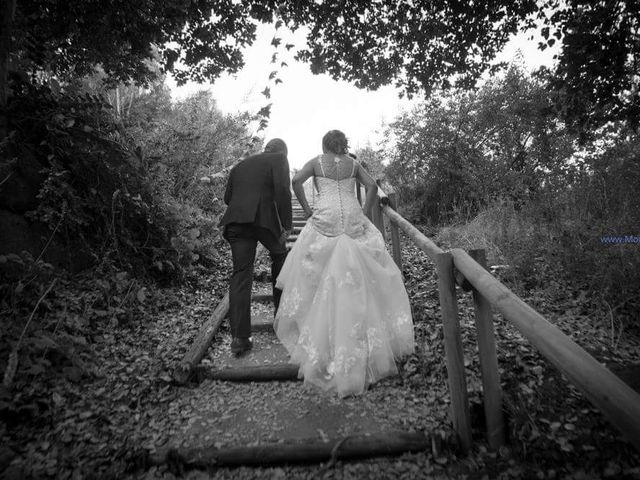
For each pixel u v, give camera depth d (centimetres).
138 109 586
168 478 167
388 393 217
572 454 163
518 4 413
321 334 219
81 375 224
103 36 419
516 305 136
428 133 580
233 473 172
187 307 339
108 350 254
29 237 282
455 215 521
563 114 395
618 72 344
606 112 376
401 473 167
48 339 219
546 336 119
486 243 384
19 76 311
